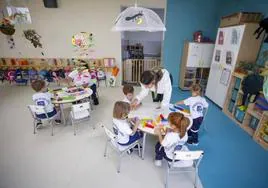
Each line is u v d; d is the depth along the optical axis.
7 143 2.65
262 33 3.21
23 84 5.29
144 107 2.51
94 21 4.86
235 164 2.33
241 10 3.86
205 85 5.02
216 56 4.03
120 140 2.05
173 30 4.91
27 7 4.66
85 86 3.53
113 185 1.98
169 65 5.29
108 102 4.21
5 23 4.66
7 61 5.12
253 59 3.38
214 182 2.04
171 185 2.00
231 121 3.42
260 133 2.78
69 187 1.94
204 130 3.10
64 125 3.14
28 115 3.50
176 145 1.82
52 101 2.79
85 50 5.14
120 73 5.40
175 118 1.77
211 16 4.79
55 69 5.10
